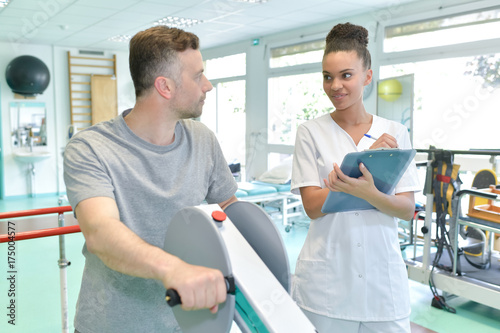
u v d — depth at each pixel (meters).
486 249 3.27
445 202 3.08
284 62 7.02
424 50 5.12
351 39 1.18
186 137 1.02
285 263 0.73
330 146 1.32
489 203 3.39
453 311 3.06
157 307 0.97
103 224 0.73
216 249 0.64
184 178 0.98
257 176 7.67
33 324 2.85
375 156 0.99
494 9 4.48
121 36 7.54
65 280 2.06
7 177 8.05
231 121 8.38
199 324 0.70
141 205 0.93
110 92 8.89
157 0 5.14
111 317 0.94
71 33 7.18
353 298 1.27
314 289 1.31
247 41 7.63
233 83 8.24
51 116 8.41
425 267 3.20
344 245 1.28
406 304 1.30
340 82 1.20
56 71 8.40
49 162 8.44
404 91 5.16
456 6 4.79
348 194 1.11
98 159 0.87
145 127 0.93
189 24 6.45
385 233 1.28
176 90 0.88
